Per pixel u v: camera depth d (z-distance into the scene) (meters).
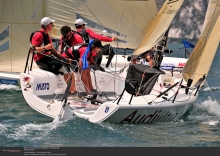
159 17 29.92
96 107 26.34
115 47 38.97
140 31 38.72
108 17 38.56
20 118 26.64
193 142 23.59
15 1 37.44
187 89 28.59
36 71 27.00
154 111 25.50
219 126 26.53
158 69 29.41
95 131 23.98
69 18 38.59
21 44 37.59
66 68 27.44
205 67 28.97
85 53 26.55
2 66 37.50
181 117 28.20
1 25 37.44
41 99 25.78
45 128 24.33
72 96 27.53
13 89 35.03
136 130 24.77
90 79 27.41
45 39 27.44
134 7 38.25
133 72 28.50
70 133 23.72
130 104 24.81
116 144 22.78
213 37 28.56
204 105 31.55
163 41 31.36
